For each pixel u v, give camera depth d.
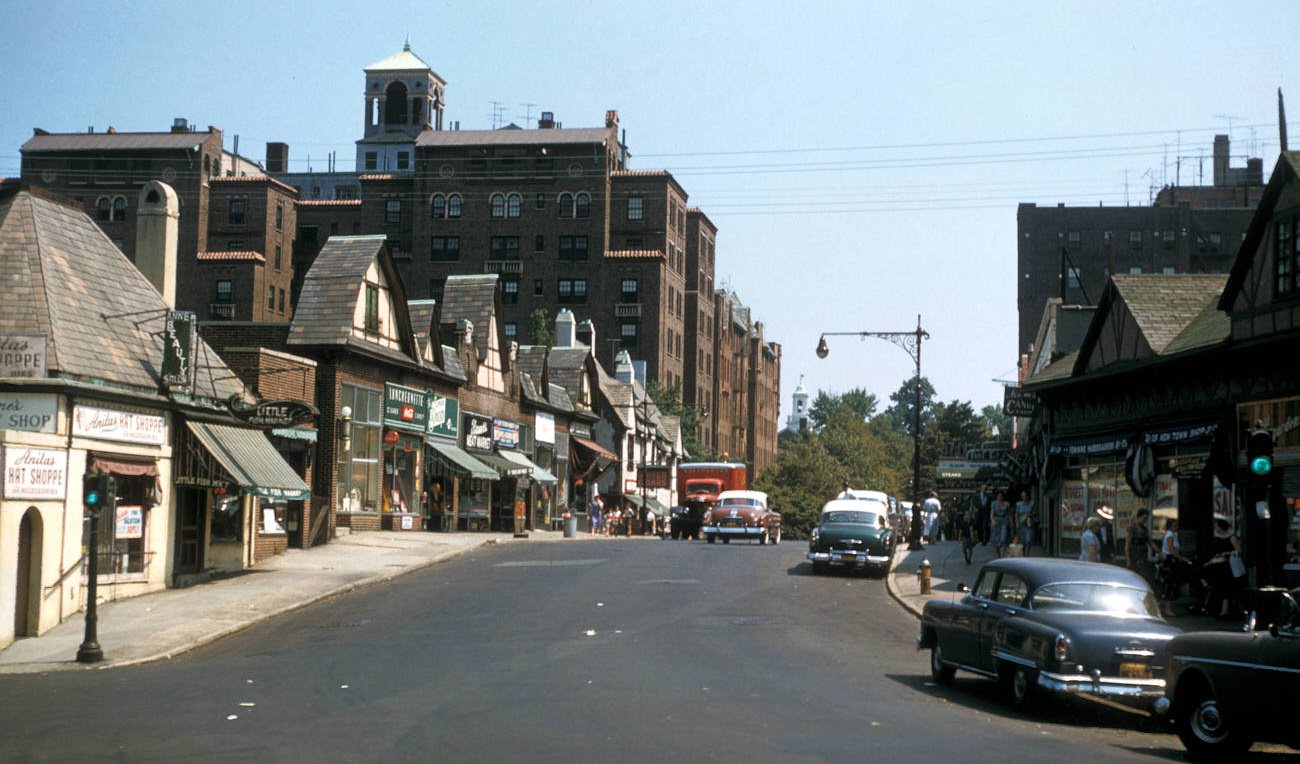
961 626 17.20
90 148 109.75
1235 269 24.70
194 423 30.48
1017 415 43.94
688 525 64.06
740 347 140.50
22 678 18.67
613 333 108.69
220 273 107.56
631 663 18.62
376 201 114.88
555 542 48.09
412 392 48.59
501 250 110.44
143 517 28.44
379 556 37.69
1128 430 30.20
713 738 12.30
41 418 24.59
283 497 31.33
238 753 11.41
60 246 28.20
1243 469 24.64
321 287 43.44
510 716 13.62
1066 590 15.83
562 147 110.12
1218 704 12.23
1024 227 120.06
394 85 135.88
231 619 25.00
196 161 109.31
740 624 24.45
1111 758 12.10
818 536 35.31
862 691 16.56
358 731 12.62
